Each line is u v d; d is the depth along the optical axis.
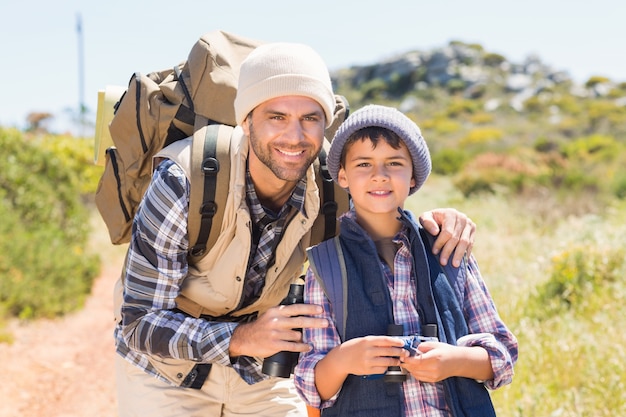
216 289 2.84
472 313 2.51
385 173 2.50
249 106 2.68
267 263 2.90
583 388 4.59
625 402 4.26
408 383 2.38
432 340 2.30
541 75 77.75
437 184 24.47
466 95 72.62
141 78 3.02
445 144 43.50
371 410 2.33
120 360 3.07
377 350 2.24
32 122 30.08
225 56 3.06
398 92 78.75
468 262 2.61
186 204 2.69
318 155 2.99
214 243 2.77
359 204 2.55
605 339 5.30
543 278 7.23
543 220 14.01
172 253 2.71
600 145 31.94
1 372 6.93
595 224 10.21
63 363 7.38
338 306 2.44
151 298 2.70
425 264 2.44
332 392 2.38
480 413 2.35
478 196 18.75
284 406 3.01
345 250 2.51
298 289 2.54
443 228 2.58
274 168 2.69
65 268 10.13
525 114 61.88
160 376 2.92
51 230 11.78
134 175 3.06
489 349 2.35
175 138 3.00
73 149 17.84
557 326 5.80
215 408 3.02
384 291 2.43
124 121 3.02
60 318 9.09
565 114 58.50
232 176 2.72
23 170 12.78
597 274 6.98
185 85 3.02
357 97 79.12
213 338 2.55
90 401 6.33
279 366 2.51
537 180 19.39
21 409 6.11
